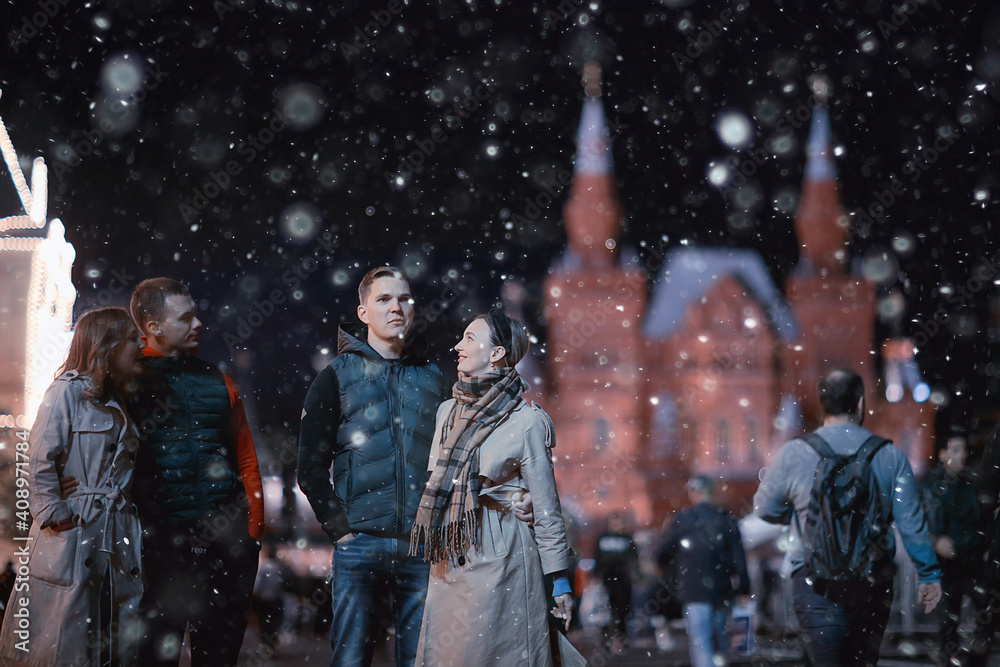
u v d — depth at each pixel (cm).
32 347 492
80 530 365
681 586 675
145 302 416
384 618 403
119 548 373
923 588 416
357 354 413
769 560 1021
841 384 428
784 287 6256
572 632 1145
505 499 351
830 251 6194
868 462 411
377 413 402
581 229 6366
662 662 934
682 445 5997
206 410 411
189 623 400
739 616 887
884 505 411
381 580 395
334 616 394
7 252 498
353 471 397
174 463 399
